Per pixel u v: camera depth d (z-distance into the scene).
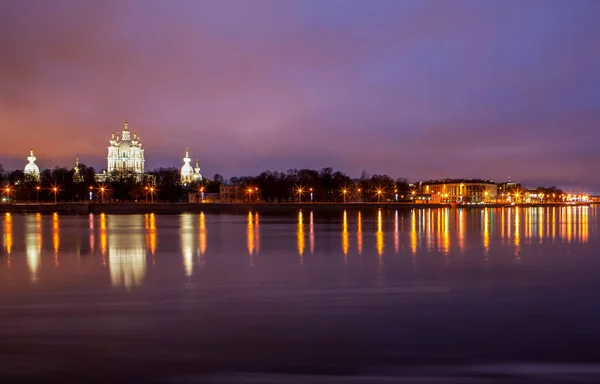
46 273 47.03
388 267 50.88
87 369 24.08
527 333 28.88
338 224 125.25
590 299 36.47
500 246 71.19
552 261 55.41
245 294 37.94
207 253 62.38
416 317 31.78
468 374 23.67
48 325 30.03
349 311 33.09
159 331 29.02
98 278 44.41
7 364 24.56
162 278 44.44
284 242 76.50
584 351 26.28
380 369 24.14
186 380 23.03
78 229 105.50
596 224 128.50
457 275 46.12
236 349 26.38
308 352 26.02
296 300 36.03
